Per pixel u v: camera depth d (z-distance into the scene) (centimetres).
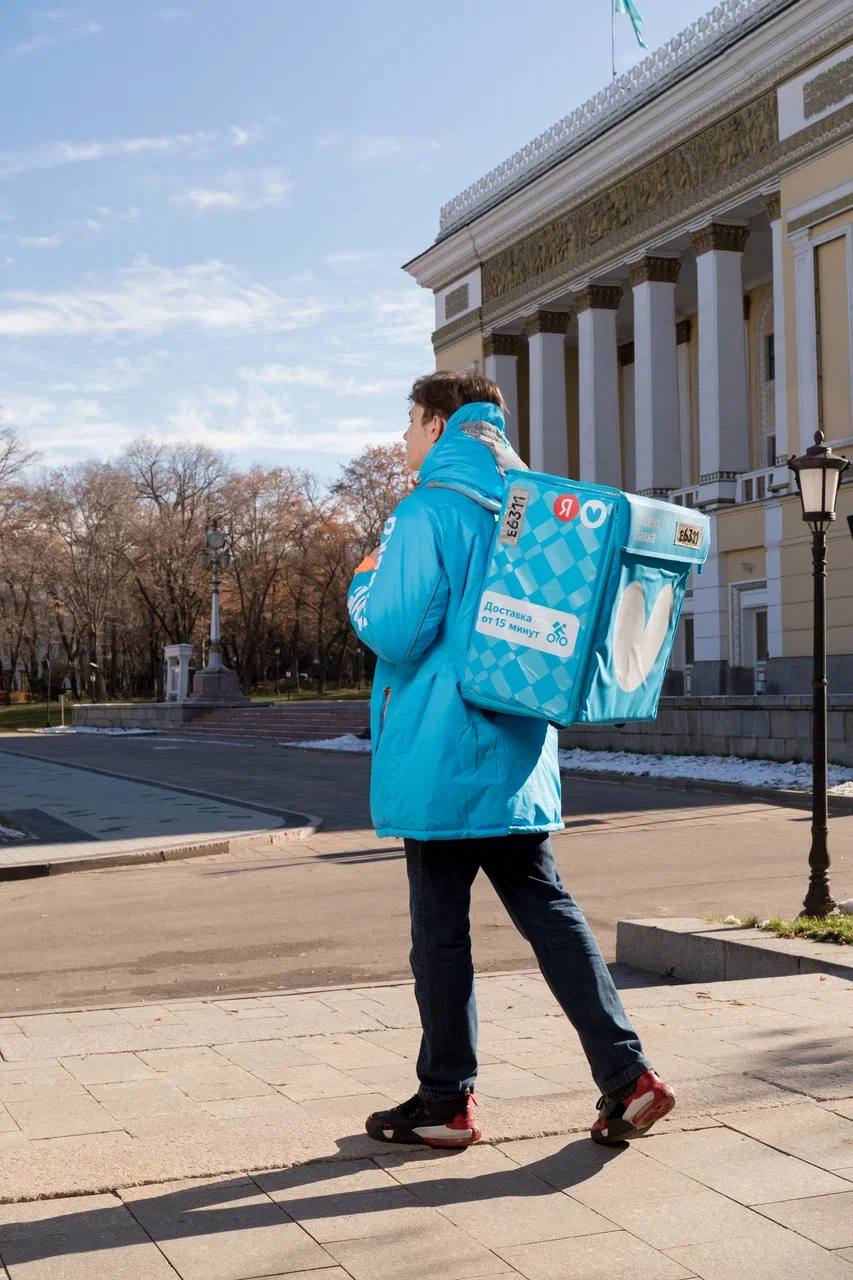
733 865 1368
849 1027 514
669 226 3641
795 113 3159
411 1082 458
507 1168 347
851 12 2920
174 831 1725
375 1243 300
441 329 4866
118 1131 392
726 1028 515
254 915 1115
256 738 4662
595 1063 360
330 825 1853
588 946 365
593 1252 293
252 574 8425
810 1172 340
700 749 2669
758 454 4231
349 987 713
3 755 3991
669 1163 348
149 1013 641
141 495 8462
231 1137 380
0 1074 489
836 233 3048
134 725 5894
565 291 4134
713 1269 284
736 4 3391
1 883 1386
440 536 363
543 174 4084
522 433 4606
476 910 1115
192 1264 289
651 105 3572
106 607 8419
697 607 3544
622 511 342
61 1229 311
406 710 366
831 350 3078
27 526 8181
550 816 371
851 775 2195
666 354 3762
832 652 3012
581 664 343
